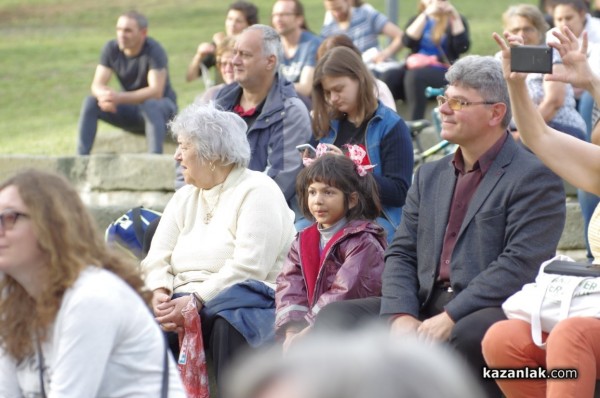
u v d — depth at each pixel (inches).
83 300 246.5
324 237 410.9
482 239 371.9
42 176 255.9
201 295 424.2
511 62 351.9
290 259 415.2
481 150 379.6
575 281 334.6
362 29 815.7
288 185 525.3
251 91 547.8
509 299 348.5
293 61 729.6
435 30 754.8
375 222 417.4
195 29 1556.3
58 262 249.9
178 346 443.8
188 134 437.4
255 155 537.0
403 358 82.8
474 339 352.2
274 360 84.6
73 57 1385.3
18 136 983.0
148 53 767.1
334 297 393.7
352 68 488.1
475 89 374.6
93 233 258.7
